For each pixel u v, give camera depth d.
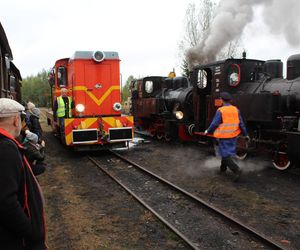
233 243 4.30
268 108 7.75
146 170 8.01
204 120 11.12
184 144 12.77
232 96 9.05
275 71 8.92
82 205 5.84
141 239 4.45
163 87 15.24
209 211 5.43
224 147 7.25
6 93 12.62
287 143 7.33
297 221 5.01
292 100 7.68
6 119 2.34
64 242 4.39
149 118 15.55
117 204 5.87
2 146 2.10
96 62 10.79
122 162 9.42
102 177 7.79
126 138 10.45
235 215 5.27
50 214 5.43
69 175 8.02
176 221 5.07
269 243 4.13
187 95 12.13
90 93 10.80
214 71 10.12
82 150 10.78
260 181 7.27
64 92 10.62
